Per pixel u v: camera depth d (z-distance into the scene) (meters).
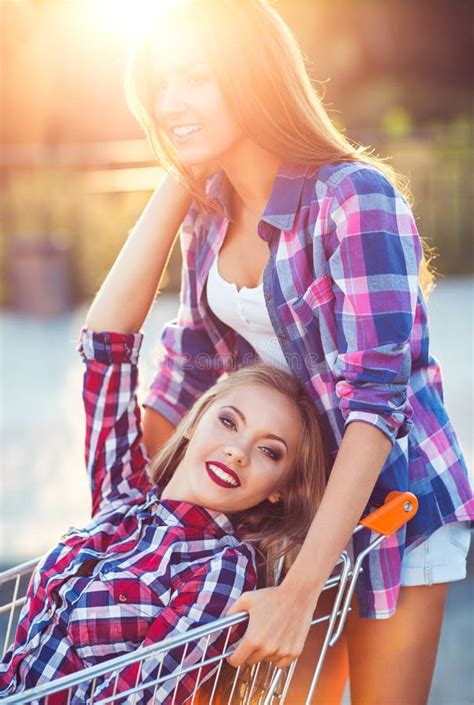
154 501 3.64
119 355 3.76
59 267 15.08
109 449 3.82
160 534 3.54
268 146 3.26
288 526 3.62
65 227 15.75
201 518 3.57
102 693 3.28
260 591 3.09
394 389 3.11
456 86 26.77
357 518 3.09
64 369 11.71
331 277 3.25
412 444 3.46
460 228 16.47
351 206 3.16
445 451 3.52
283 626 3.03
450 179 16.45
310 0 25.92
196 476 3.59
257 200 3.47
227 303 3.57
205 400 3.72
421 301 3.46
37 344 13.12
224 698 3.40
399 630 3.55
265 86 3.20
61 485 7.83
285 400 3.56
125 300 3.74
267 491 3.57
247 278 3.56
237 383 3.62
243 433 3.54
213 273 3.63
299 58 3.30
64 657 3.41
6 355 12.51
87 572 3.53
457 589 6.40
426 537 3.47
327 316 3.28
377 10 26.31
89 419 3.82
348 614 3.62
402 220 3.20
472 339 12.01
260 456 3.54
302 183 3.29
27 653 3.44
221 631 3.30
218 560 3.44
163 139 3.52
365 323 3.12
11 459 8.49
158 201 3.77
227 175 3.52
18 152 16.64
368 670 3.60
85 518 7.12
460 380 10.20
